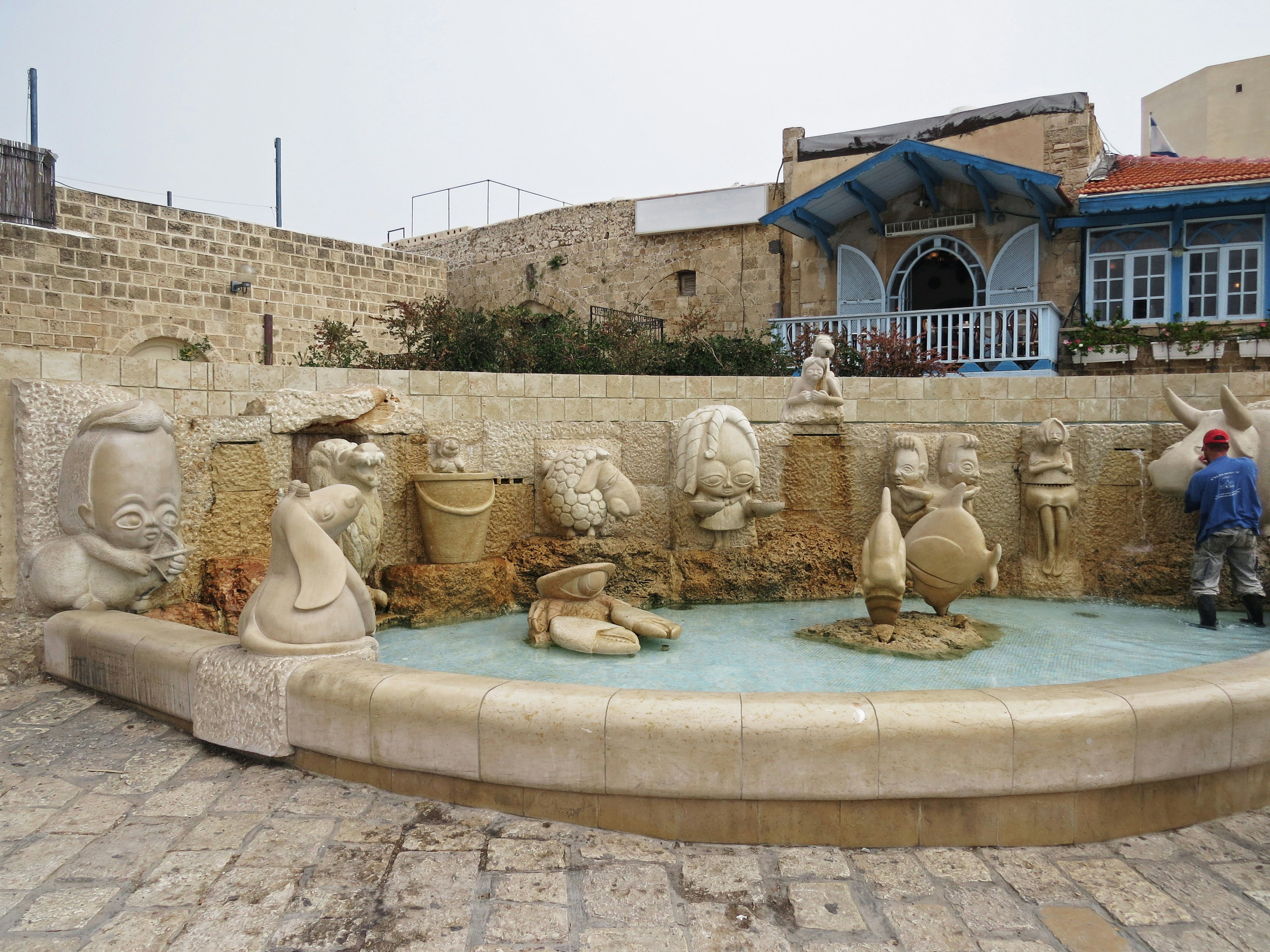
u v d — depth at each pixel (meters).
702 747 3.37
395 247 28.92
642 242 22.06
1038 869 3.24
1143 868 3.24
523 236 24.28
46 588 5.55
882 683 5.20
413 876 3.11
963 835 3.40
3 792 3.81
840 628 6.51
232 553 6.73
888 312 18.23
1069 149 16.44
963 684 5.19
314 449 6.79
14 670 5.33
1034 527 7.99
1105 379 8.07
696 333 15.30
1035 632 6.57
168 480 5.90
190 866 3.17
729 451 7.64
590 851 3.32
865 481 8.38
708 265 21.17
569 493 7.67
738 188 20.56
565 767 3.49
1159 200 15.05
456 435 7.95
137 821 3.53
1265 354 14.55
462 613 7.15
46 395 5.80
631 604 7.49
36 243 15.51
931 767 3.34
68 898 2.95
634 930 2.81
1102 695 3.51
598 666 5.66
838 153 19.08
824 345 8.27
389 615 6.95
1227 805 3.68
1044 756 3.36
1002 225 17.17
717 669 5.54
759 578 7.76
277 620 4.33
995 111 17.09
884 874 3.19
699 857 3.31
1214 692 3.59
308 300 19.86
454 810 3.65
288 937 2.73
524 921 2.84
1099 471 8.00
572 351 12.29
